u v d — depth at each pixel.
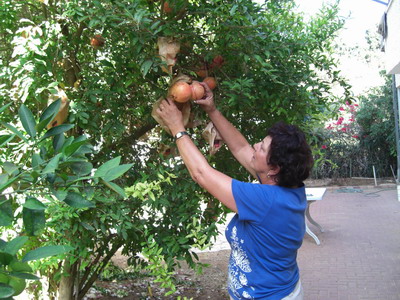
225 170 3.05
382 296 4.81
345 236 7.44
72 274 3.06
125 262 5.66
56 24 2.39
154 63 2.19
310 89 2.73
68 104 2.31
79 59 2.91
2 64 2.70
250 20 2.25
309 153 2.05
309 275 5.64
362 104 13.27
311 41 2.67
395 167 13.52
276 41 2.48
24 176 1.22
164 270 2.38
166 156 2.75
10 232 2.65
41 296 3.21
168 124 2.23
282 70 2.53
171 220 2.71
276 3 2.85
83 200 1.20
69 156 1.20
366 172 13.61
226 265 5.94
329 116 3.12
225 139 2.46
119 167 1.20
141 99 2.78
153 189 2.56
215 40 2.45
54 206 2.42
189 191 2.70
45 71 2.31
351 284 5.23
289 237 2.00
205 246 2.45
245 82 2.28
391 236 7.25
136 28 2.13
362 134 13.48
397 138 11.91
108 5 2.19
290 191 2.04
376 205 10.02
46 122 1.26
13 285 1.08
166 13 2.42
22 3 2.61
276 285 2.02
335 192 12.05
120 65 2.47
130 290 4.92
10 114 2.67
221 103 2.47
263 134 2.99
